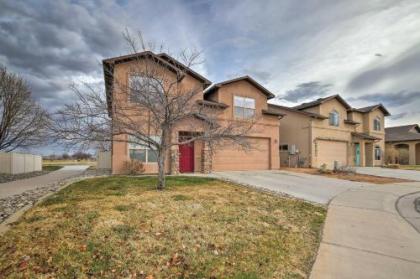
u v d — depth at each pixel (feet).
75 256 12.37
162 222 17.74
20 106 56.18
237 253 14.14
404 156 111.65
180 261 12.80
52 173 58.34
